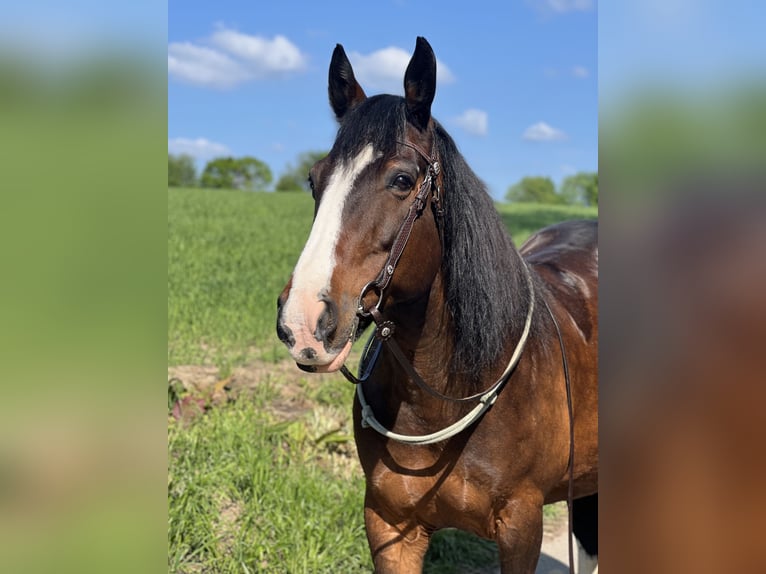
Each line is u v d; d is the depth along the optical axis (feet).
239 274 35.78
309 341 5.47
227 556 10.02
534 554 7.47
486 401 6.87
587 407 8.44
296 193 117.60
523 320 7.23
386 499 7.38
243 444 12.71
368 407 7.31
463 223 6.75
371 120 6.17
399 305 6.66
